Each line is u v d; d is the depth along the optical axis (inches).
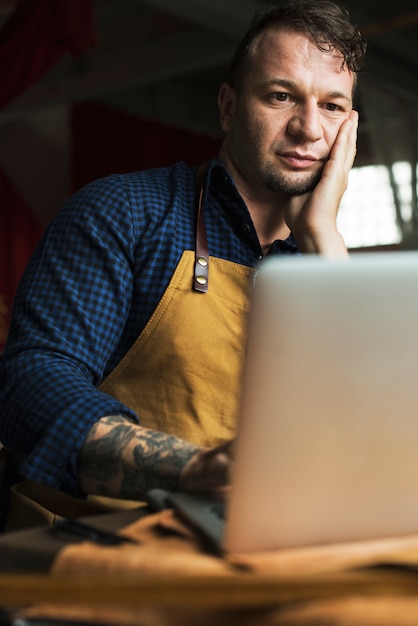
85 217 63.1
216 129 501.7
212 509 36.7
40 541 35.4
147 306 63.1
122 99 463.8
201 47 374.6
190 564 30.7
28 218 474.9
